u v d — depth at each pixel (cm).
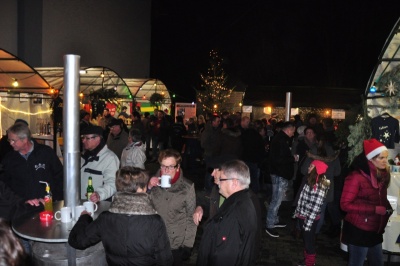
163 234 286
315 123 1014
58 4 1916
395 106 617
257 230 295
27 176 438
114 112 1730
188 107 2278
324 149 561
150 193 379
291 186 909
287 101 1098
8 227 165
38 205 401
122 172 291
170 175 376
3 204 394
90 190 431
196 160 1531
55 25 1906
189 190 382
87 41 2109
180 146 1412
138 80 2144
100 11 2194
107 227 278
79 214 367
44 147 453
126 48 2430
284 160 658
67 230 343
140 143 615
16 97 1293
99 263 368
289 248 628
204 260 292
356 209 400
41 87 1270
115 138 791
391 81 592
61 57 1942
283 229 722
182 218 380
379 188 404
